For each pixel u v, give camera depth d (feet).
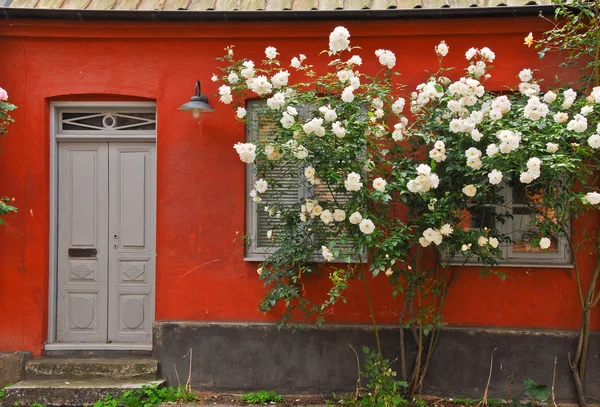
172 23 18.45
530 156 14.30
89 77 18.86
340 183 14.84
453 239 15.66
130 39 18.85
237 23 18.38
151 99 19.07
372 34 18.34
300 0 19.21
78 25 18.57
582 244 17.67
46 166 19.02
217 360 18.37
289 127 14.51
